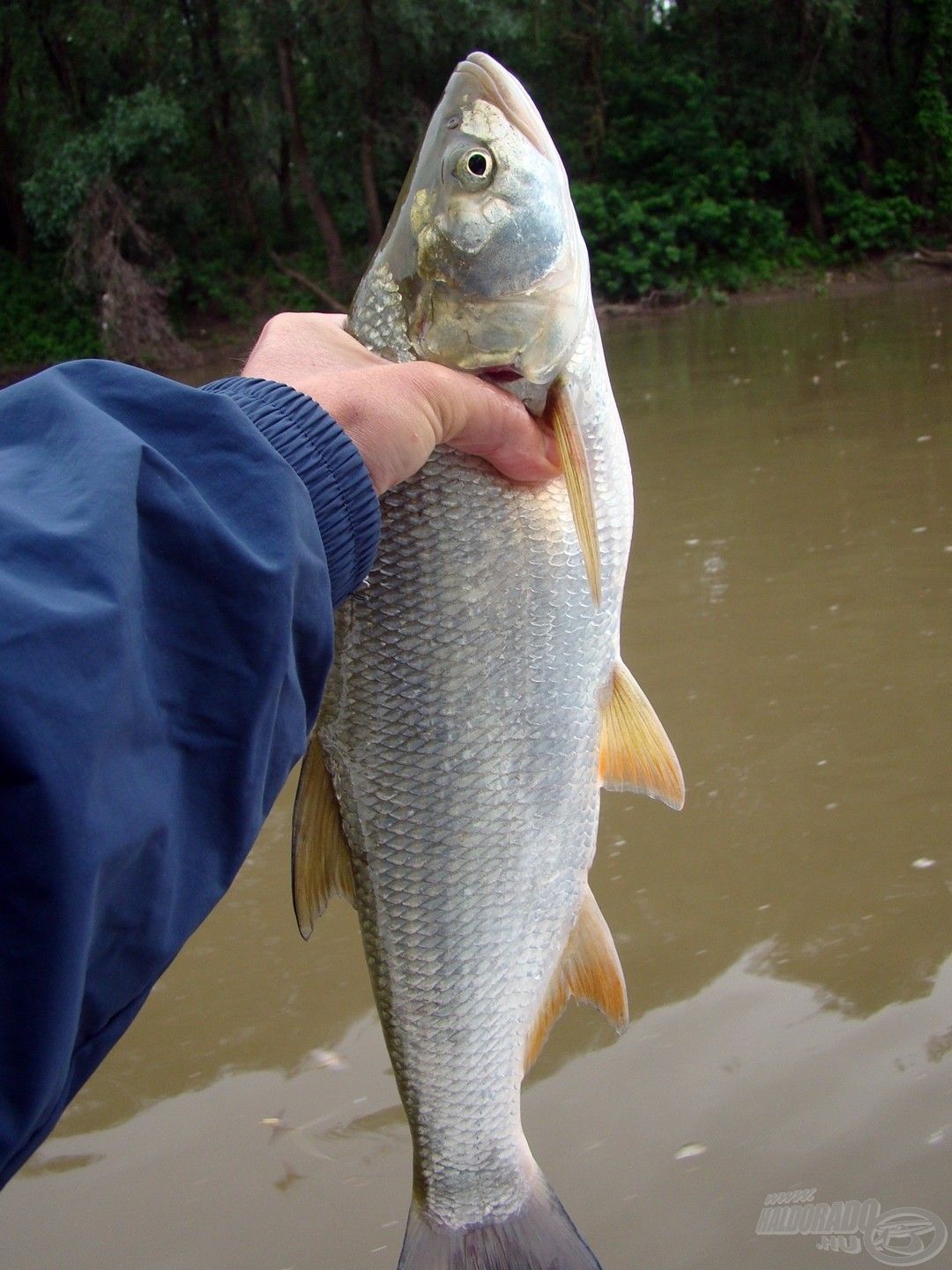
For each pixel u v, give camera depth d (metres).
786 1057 0.71
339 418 0.40
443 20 5.72
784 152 6.32
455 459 0.50
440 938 0.52
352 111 6.10
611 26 6.60
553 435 0.51
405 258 0.51
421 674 0.50
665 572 1.53
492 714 0.51
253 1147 0.69
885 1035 0.71
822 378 2.88
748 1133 0.66
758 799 0.98
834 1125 0.65
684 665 1.24
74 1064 0.30
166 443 0.33
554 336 0.50
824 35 6.21
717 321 5.04
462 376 0.46
